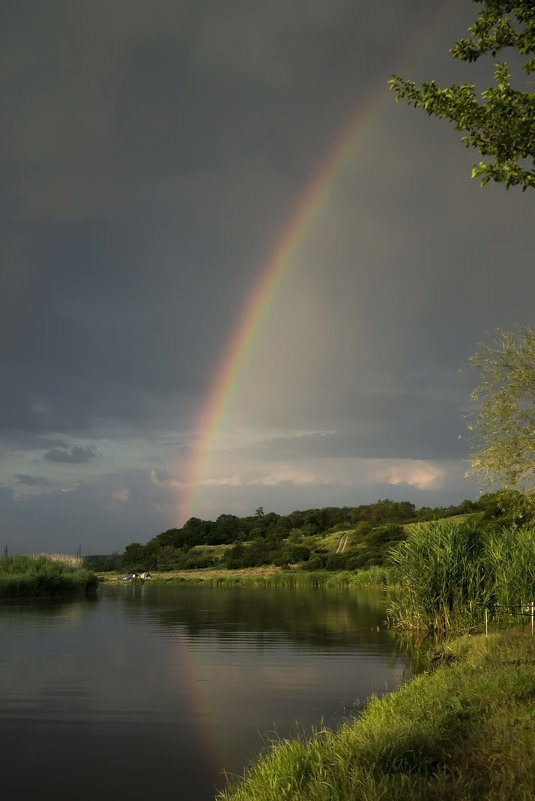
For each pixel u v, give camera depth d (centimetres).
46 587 4725
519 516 1902
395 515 11806
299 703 1236
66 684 1428
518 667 1107
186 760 908
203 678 1494
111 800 762
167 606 3778
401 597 2612
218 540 13900
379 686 1391
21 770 870
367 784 564
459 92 909
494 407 1828
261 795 632
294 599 4416
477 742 704
